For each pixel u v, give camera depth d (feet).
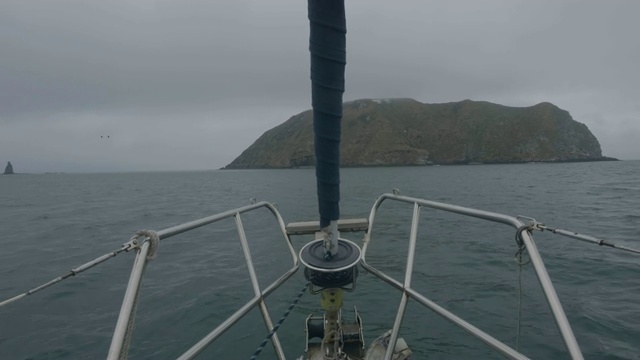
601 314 23.52
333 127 7.21
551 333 21.68
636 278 30.22
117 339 5.55
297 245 47.44
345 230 12.70
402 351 11.55
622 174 216.13
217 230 60.90
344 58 6.98
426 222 63.41
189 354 7.20
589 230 51.67
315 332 12.62
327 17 6.73
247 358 20.99
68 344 22.84
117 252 6.95
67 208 109.29
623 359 18.67
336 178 7.76
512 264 35.37
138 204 118.42
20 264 42.29
